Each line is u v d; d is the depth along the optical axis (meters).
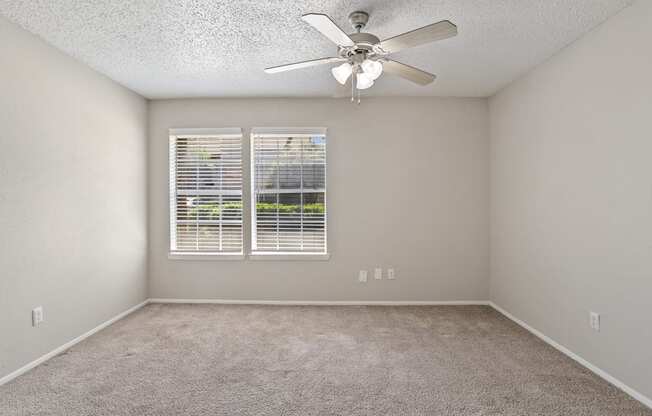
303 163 4.23
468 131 4.20
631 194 2.24
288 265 4.24
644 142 2.15
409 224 4.21
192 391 2.32
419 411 2.10
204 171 4.28
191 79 3.60
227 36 2.68
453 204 4.21
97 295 3.36
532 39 2.73
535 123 3.29
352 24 2.38
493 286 4.14
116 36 2.67
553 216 3.03
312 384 2.41
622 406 2.14
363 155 4.21
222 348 2.98
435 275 4.23
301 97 4.20
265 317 3.76
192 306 4.12
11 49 2.45
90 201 3.26
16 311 2.50
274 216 4.25
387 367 2.65
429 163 4.21
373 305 4.19
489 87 3.86
